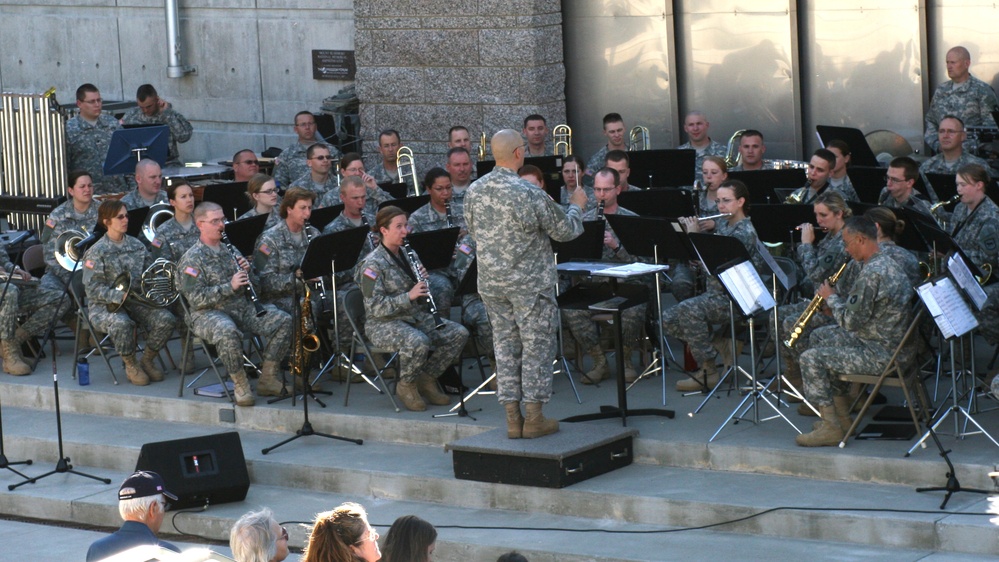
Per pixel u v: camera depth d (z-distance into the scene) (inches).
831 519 395.2
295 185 650.2
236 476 467.8
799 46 705.6
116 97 946.1
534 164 625.3
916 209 487.5
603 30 755.4
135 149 682.2
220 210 526.0
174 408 540.7
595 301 460.8
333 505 463.8
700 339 491.8
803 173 566.9
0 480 514.3
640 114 755.4
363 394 530.9
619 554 396.8
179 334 609.3
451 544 418.9
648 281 522.9
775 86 714.8
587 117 770.2
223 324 516.7
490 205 429.4
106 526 484.7
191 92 910.4
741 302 441.4
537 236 432.8
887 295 414.6
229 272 530.3
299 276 495.5
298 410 513.3
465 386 532.4
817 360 426.9
